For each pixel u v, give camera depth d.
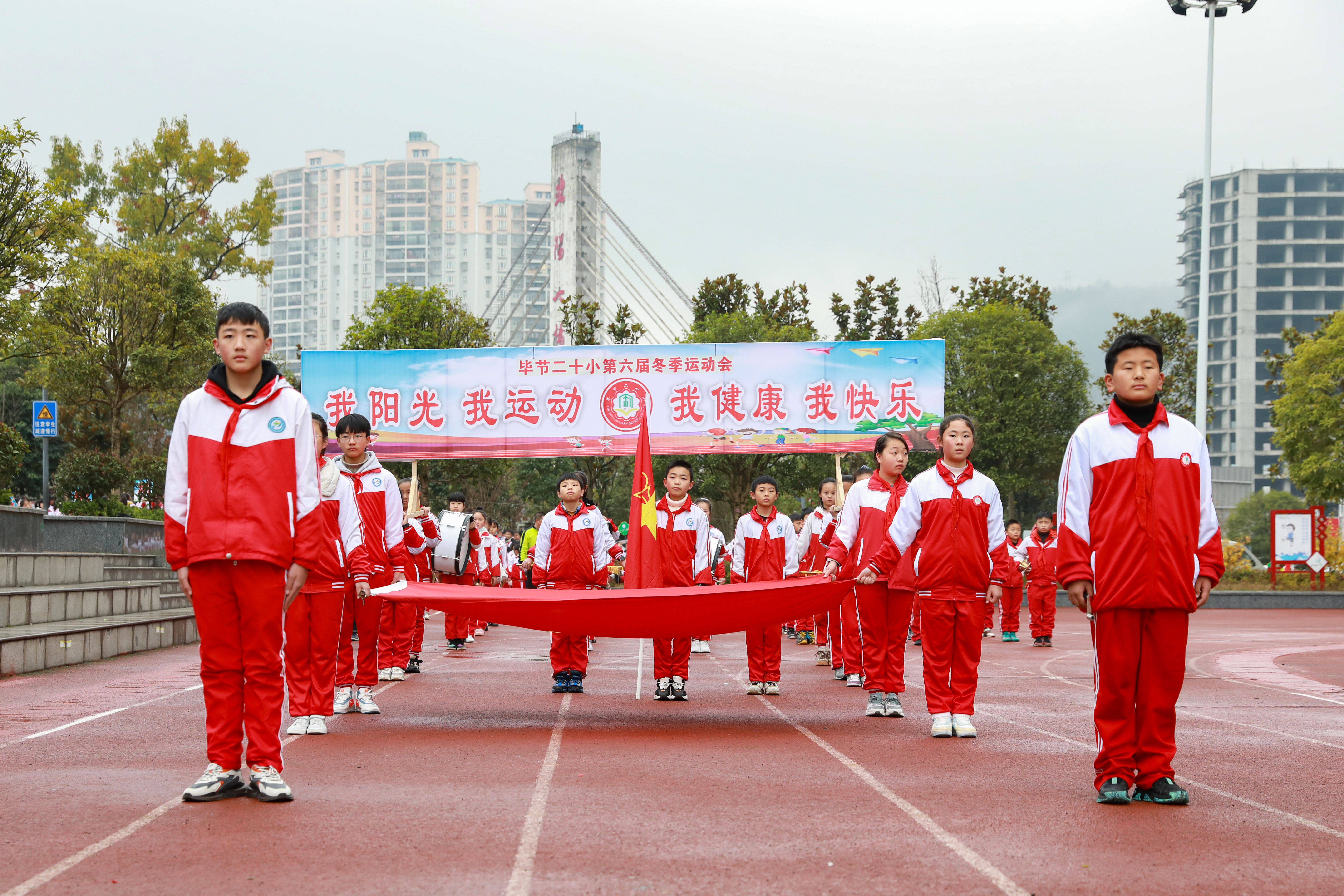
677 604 7.74
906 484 8.63
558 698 9.09
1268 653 14.11
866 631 8.12
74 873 3.82
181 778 5.42
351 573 7.23
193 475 4.89
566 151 90.81
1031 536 16.28
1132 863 4.01
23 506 26.17
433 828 4.46
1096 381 34.56
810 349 20.06
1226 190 131.75
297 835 4.33
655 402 20.19
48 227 18.08
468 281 166.12
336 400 20.36
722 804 4.93
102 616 13.41
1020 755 6.30
